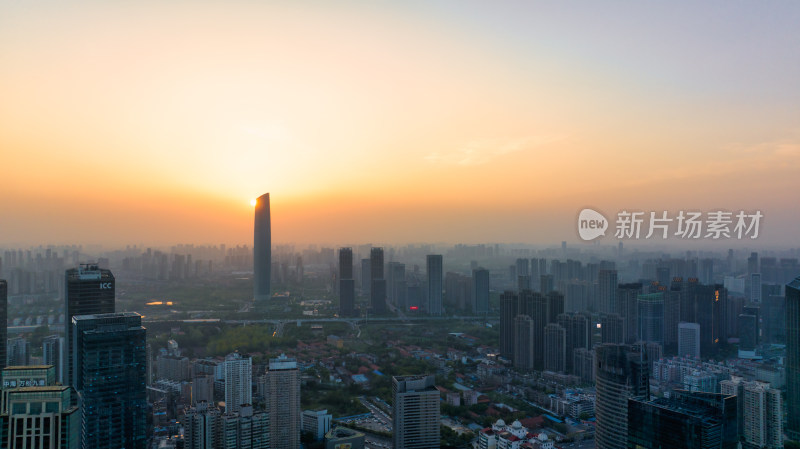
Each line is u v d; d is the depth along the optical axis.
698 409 109.81
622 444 138.75
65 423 100.31
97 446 142.38
